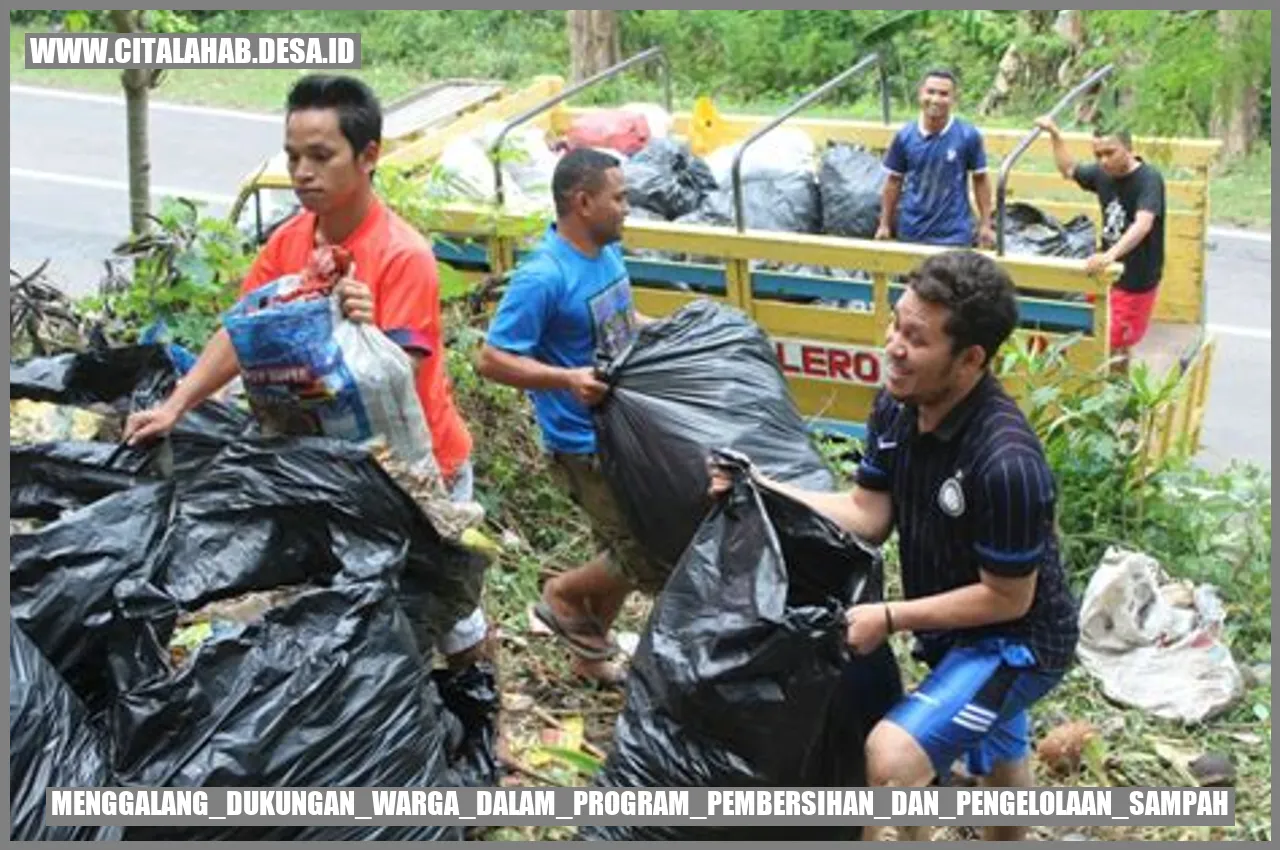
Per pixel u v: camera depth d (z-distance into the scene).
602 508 5.45
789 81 18.58
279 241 4.84
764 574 4.00
